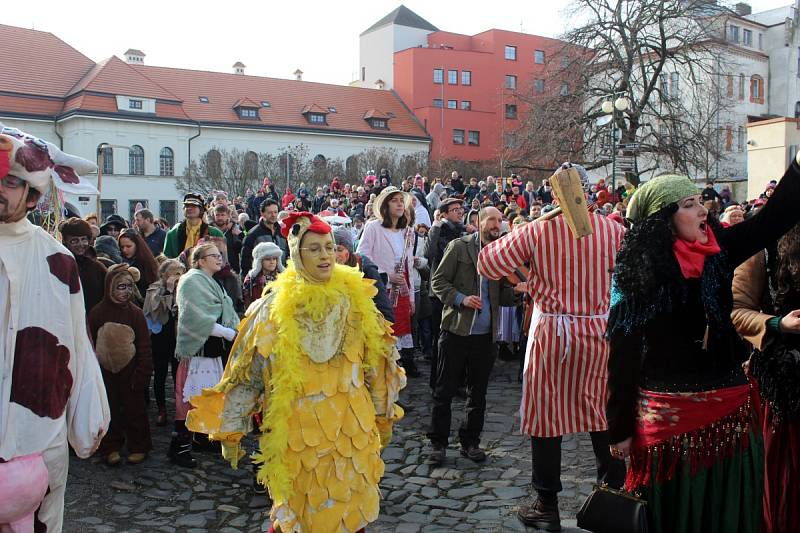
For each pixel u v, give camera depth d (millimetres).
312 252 3285
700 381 2932
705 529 2936
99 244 7910
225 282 6680
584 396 4203
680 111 30141
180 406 5758
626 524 2930
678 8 28969
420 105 61969
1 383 2975
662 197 2992
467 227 9242
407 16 69375
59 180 3248
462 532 4320
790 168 2900
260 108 52156
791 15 53656
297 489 3180
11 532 2973
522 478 5258
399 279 7824
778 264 3238
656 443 2959
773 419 3234
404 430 6516
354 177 50531
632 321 2963
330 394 3256
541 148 31562
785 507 3197
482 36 66125
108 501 5051
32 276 3078
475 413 5609
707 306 2930
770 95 53969
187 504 5016
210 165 47125
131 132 46594
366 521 3273
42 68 48156
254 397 3387
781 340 3186
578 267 4188
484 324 5492
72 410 3232
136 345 5855
